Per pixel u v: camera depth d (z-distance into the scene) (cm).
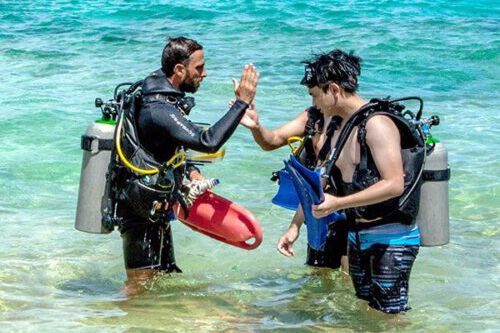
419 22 2498
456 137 1284
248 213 723
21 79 1694
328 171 626
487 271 799
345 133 626
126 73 1769
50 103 1461
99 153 725
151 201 700
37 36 2275
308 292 745
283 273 794
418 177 637
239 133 1284
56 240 867
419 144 640
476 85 1717
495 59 1988
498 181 1064
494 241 882
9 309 689
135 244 741
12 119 1339
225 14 2625
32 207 972
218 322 674
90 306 704
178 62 708
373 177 619
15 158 1150
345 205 612
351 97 634
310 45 2130
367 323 671
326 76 630
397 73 1827
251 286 761
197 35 2289
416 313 693
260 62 1886
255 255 841
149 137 698
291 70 1795
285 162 628
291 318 686
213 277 782
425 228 700
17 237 870
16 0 2977
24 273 775
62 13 2694
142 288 739
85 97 1522
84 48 2091
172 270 765
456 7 2833
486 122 1388
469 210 973
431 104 1530
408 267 653
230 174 1092
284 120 1362
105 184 723
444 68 1880
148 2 2869
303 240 887
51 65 1852
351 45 2125
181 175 712
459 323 675
